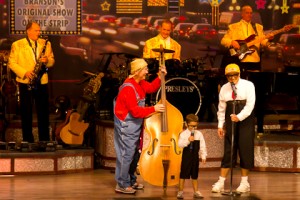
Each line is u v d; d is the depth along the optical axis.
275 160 15.07
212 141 15.22
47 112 15.16
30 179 13.99
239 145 12.95
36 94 15.02
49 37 17.97
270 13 18.34
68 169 14.69
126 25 18.20
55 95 17.94
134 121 12.52
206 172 15.05
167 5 18.23
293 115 17.33
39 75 14.84
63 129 15.32
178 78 15.44
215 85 15.88
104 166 15.25
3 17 17.81
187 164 12.32
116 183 13.72
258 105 15.50
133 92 12.41
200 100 15.56
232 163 12.82
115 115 12.63
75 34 18.05
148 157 12.42
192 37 18.30
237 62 16.00
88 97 15.70
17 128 16.50
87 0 18.06
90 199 12.27
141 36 18.22
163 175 12.41
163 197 12.51
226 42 16.28
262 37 16.02
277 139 15.27
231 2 18.36
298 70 16.55
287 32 18.27
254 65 16.14
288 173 14.95
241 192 12.87
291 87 15.58
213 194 12.82
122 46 18.20
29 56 14.91
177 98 15.50
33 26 15.01
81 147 15.27
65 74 18.03
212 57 17.42
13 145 14.94
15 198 12.30
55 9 17.97
